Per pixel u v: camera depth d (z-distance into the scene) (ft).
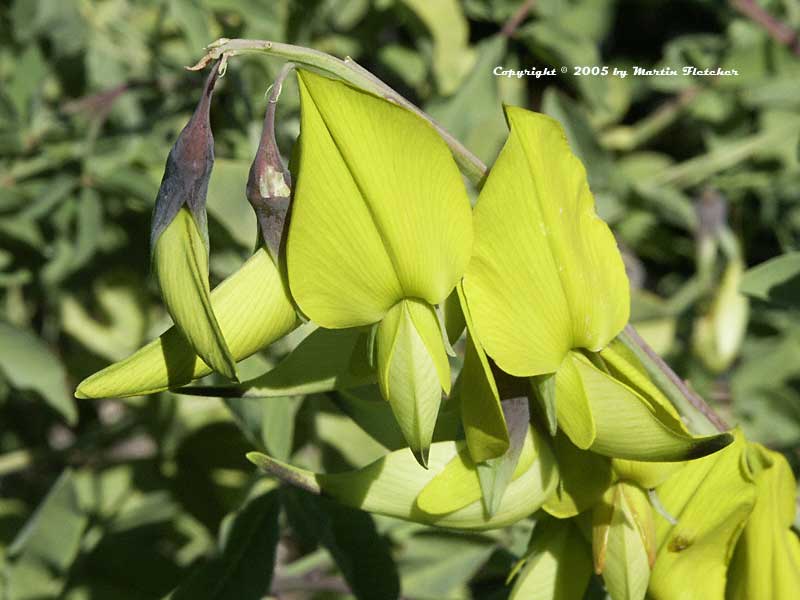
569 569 0.97
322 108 0.83
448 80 1.75
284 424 1.18
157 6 1.81
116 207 1.77
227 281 0.86
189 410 1.62
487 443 0.90
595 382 0.90
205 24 1.45
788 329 1.73
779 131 1.89
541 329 0.89
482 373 0.88
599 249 0.91
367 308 0.87
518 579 0.98
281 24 1.48
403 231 0.85
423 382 0.86
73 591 1.44
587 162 1.71
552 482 0.94
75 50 1.76
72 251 1.65
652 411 0.89
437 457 0.93
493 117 1.69
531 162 0.87
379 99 0.82
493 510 0.91
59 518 1.39
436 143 0.83
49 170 1.62
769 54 1.81
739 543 0.99
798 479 1.56
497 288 0.88
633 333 0.97
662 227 1.98
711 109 1.94
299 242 0.85
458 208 0.85
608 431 0.90
